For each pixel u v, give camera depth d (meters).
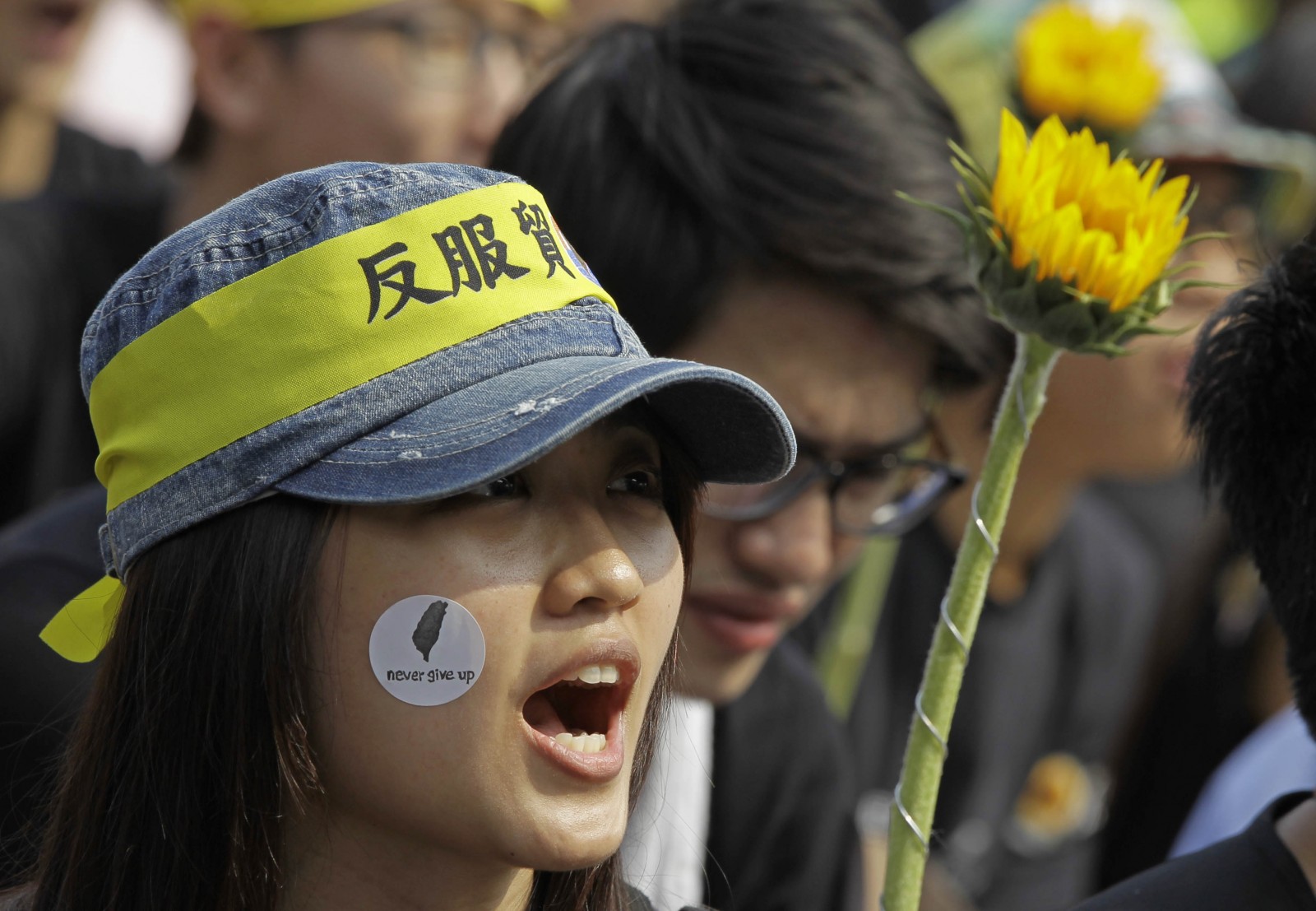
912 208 6.40
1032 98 10.30
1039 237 4.15
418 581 4.19
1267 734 8.52
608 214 6.55
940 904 9.44
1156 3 12.02
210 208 9.41
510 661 4.21
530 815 4.24
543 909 5.05
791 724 8.12
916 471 7.09
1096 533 12.27
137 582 4.46
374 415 4.22
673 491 5.03
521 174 6.91
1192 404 5.53
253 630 4.24
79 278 8.49
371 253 4.35
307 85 9.31
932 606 10.45
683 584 4.87
